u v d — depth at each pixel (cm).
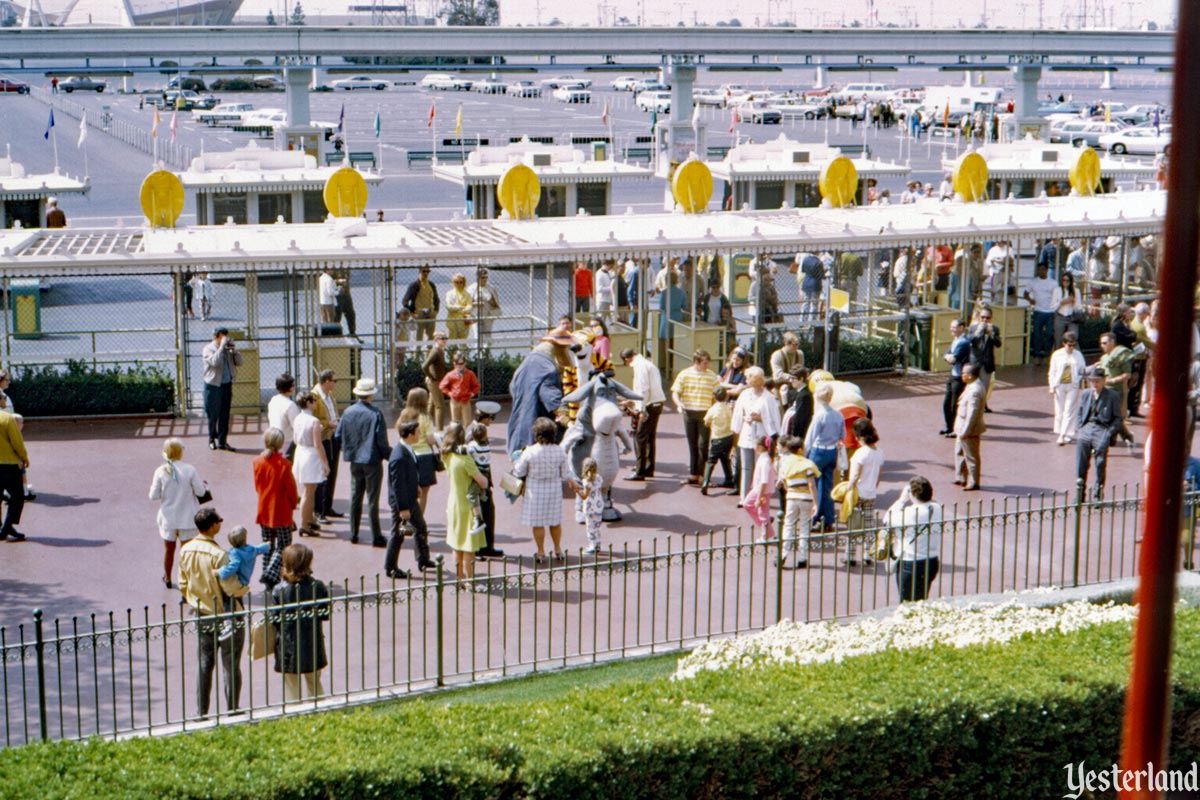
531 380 2870
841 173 4525
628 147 11181
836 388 2784
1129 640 1725
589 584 2277
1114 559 2434
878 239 3819
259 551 1809
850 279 4197
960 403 2855
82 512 2677
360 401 2500
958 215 4228
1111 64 12412
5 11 10081
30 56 9162
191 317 4603
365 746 1413
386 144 11856
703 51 10750
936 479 2941
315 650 1767
